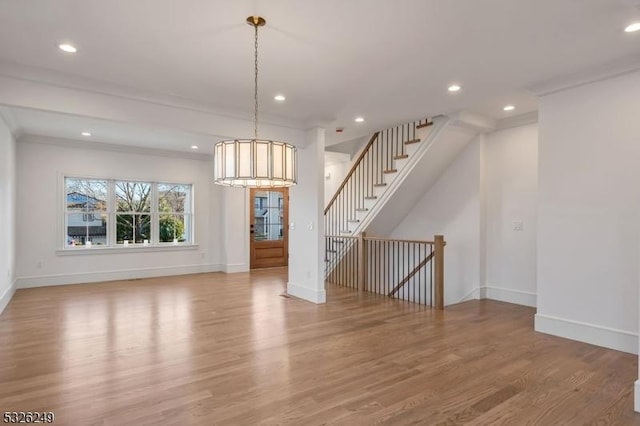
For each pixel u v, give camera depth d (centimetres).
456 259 577
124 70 338
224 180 259
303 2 232
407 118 506
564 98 368
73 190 653
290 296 557
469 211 557
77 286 626
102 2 231
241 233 800
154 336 371
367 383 269
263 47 296
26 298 534
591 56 313
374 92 402
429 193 617
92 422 216
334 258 680
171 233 755
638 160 322
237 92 397
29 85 336
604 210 340
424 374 284
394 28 266
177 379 274
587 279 351
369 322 423
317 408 234
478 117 500
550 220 377
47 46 291
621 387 264
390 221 646
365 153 698
